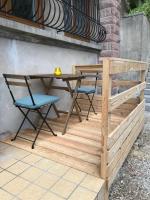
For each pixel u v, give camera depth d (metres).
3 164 1.86
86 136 2.52
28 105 2.17
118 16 4.57
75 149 2.17
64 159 1.96
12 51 2.46
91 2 4.26
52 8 3.31
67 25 3.60
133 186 2.01
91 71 3.36
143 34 5.12
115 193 1.91
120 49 5.08
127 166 2.38
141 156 2.63
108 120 1.59
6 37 2.35
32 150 2.14
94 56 4.43
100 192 1.55
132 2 6.90
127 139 2.30
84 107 3.71
